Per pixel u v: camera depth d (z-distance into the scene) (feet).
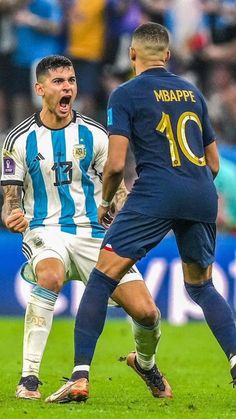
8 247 135.85
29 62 170.50
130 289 71.31
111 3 173.27
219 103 182.60
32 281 75.46
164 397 74.59
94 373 91.56
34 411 64.39
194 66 183.93
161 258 136.56
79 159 75.31
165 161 67.72
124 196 74.18
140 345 72.49
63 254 73.87
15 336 119.24
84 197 75.72
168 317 136.77
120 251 67.31
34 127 75.31
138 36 70.23
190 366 98.53
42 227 74.90
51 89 74.08
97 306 67.41
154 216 67.10
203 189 68.08
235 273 138.00
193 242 69.00
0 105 168.35
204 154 70.23
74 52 171.42
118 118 67.56
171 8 181.68
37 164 74.74
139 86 68.49
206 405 70.13
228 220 148.15
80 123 75.97
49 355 105.70
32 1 170.81
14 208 74.59
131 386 82.23
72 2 171.83
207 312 69.21
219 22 187.52
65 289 135.23
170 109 68.39
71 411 64.39
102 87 173.47
